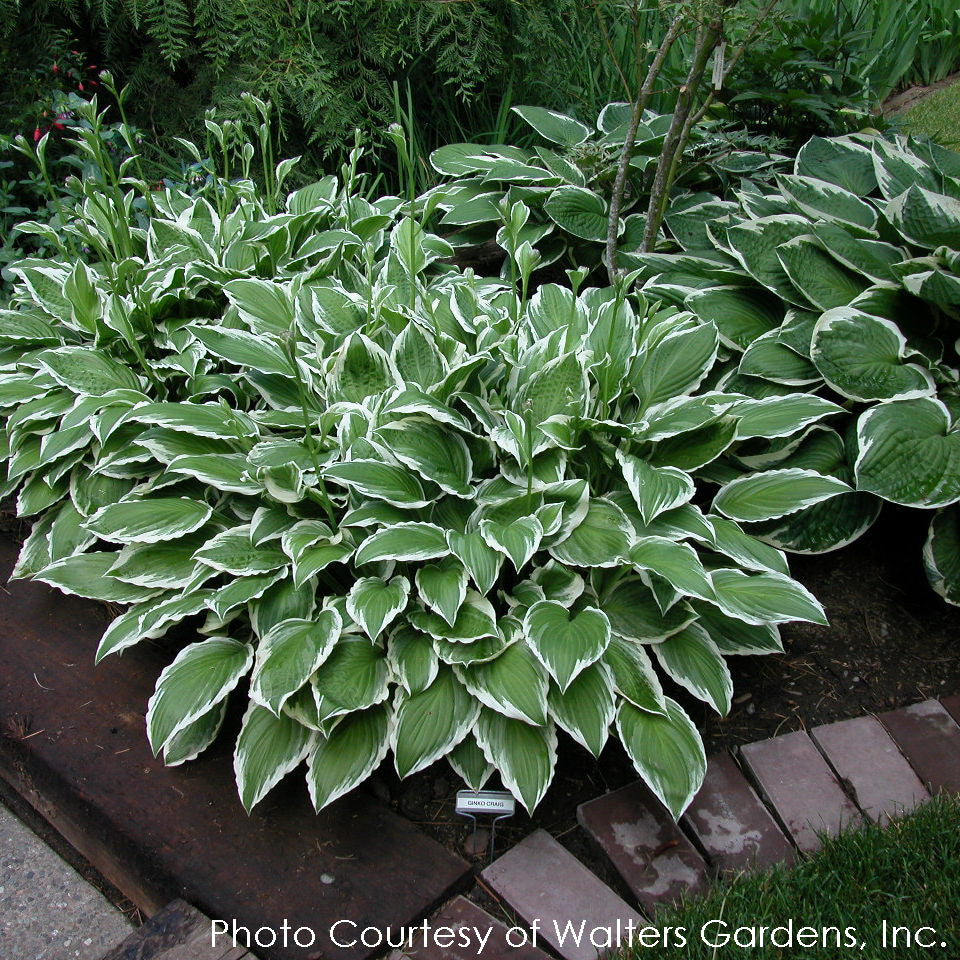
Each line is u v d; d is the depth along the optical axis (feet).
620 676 5.82
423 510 6.51
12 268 9.01
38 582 7.80
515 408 7.05
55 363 7.70
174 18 11.04
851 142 9.91
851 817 5.78
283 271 9.20
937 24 14.88
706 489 8.16
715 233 9.01
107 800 5.89
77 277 7.68
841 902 5.16
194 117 12.19
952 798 5.84
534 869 5.54
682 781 5.38
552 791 6.12
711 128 10.07
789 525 7.13
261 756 5.68
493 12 12.02
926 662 6.90
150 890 5.65
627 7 8.57
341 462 6.30
